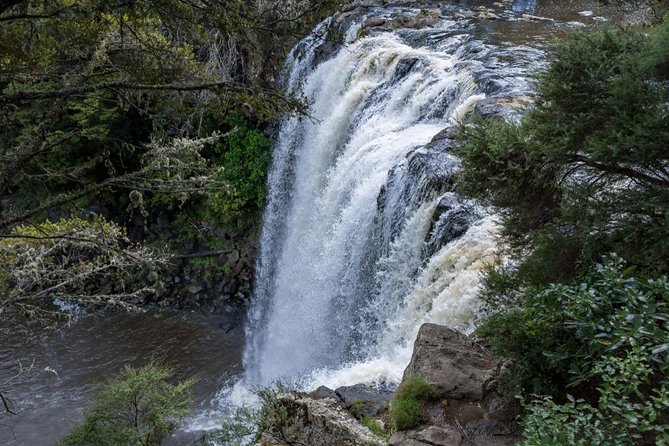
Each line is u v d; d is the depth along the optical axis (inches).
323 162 636.7
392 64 604.4
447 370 238.1
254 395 541.3
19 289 273.4
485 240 339.6
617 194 213.5
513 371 220.1
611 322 170.7
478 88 486.9
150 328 655.1
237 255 727.1
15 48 228.2
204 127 706.8
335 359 515.5
